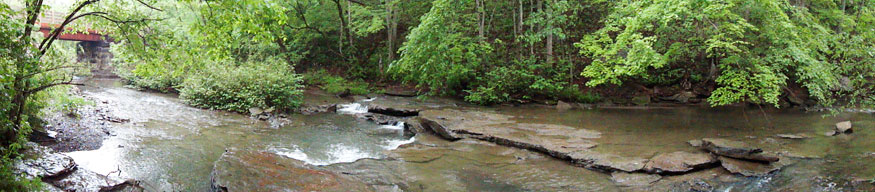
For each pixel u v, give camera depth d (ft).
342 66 80.23
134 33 26.32
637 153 26.25
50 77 21.18
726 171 22.79
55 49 23.52
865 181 20.20
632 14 45.91
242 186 18.85
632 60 39.04
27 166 19.36
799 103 51.49
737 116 43.98
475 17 61.82
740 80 33.35
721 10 33.01
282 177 20.67
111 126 32.89
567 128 34.96
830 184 20.20
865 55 27.27
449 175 23.62
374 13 69.97
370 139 34.88
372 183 21.70
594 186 21.56
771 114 45.29
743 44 36.06
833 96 40.45
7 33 15.84
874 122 38.55
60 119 30.91
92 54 108.27
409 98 59.36
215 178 19.83
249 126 38.04
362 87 68.39
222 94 46.93
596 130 34.71
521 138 30.55
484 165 25.57
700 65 57.16
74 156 24.41
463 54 57.88
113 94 56.29
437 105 51.65
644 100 55.83
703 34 38.27
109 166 23.21
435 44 50.31
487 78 57.52
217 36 25.25
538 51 64.44
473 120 38.22
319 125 40.63
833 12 46.55
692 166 22.90
